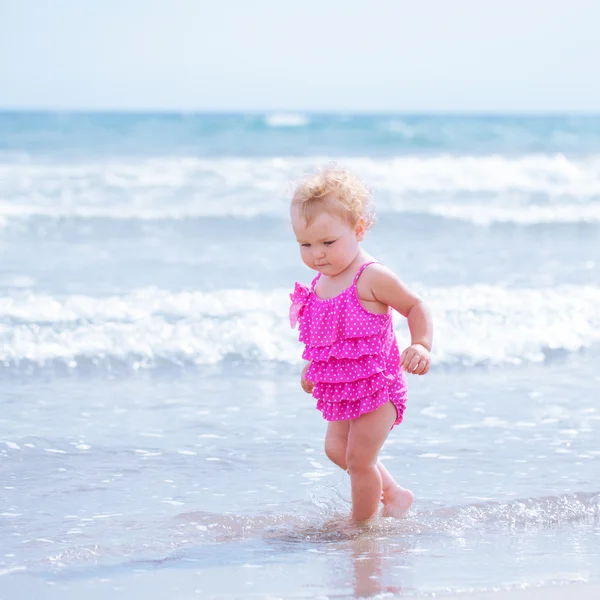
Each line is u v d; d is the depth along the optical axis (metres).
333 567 3.84
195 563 3.91
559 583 3.62
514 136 44.34
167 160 28.50
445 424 6.34
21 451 5.64
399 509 4.70
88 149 33.81
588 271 12.27
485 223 17.58
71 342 8.23
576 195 21.69
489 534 4.32
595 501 4.79
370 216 4.73
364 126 47.06
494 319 9.16
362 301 4.57
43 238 14.94
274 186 21.61
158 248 14.14
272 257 13.25
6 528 4.38
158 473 5.30
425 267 12.52
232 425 6.30
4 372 7.56
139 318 9.02
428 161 28.80
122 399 6.92
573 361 8.13
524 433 6.13
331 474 5.33
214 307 9.45
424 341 4.52
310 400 6.97
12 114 48.03
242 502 4.83
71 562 3.92
